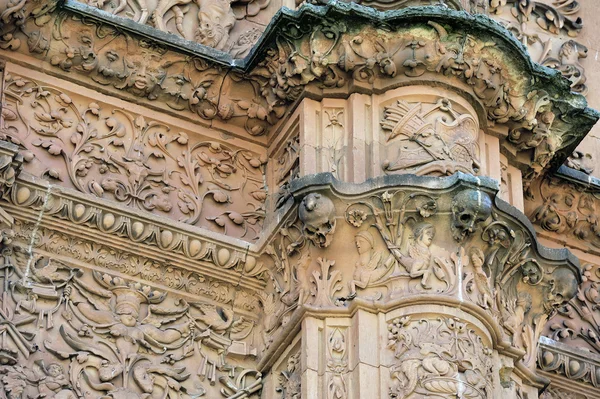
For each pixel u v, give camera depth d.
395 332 13.45
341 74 14.38
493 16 16.27
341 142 14.31
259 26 15.22
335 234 13.80
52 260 13.85
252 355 14.10
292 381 13.65
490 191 13.76
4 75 14.34
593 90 16.41
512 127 14.80
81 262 13.94
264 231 14.31
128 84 14.58
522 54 14.47
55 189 13.91
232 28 15.10
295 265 14.01
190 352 13.96
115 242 14.01
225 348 14.07
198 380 13.89
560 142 15.09
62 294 13.77
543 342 14.95
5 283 13.62
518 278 14.31
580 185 15.54
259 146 14.88
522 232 14.05
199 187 14.58
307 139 14.31
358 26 14.26
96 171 14.29
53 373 13.42
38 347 13.50
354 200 13.76
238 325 14.20
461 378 13.33
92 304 13.82
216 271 14.24
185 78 14.67
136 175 14.38
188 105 14.71
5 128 14.19
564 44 16.45
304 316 13.62
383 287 13.66
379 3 14.70
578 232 15.64
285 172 14.57
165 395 13.70
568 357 15.02
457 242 13.78
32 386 13.32
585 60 16.50
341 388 13.33
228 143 14.81
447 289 13.61
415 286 13.61
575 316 15.45
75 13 14.39
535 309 14.43
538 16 16.47
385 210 13.76
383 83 14.41
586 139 16.12
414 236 13.77
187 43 14.63
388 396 13.24
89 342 13.66
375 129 14.27
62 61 14.45
